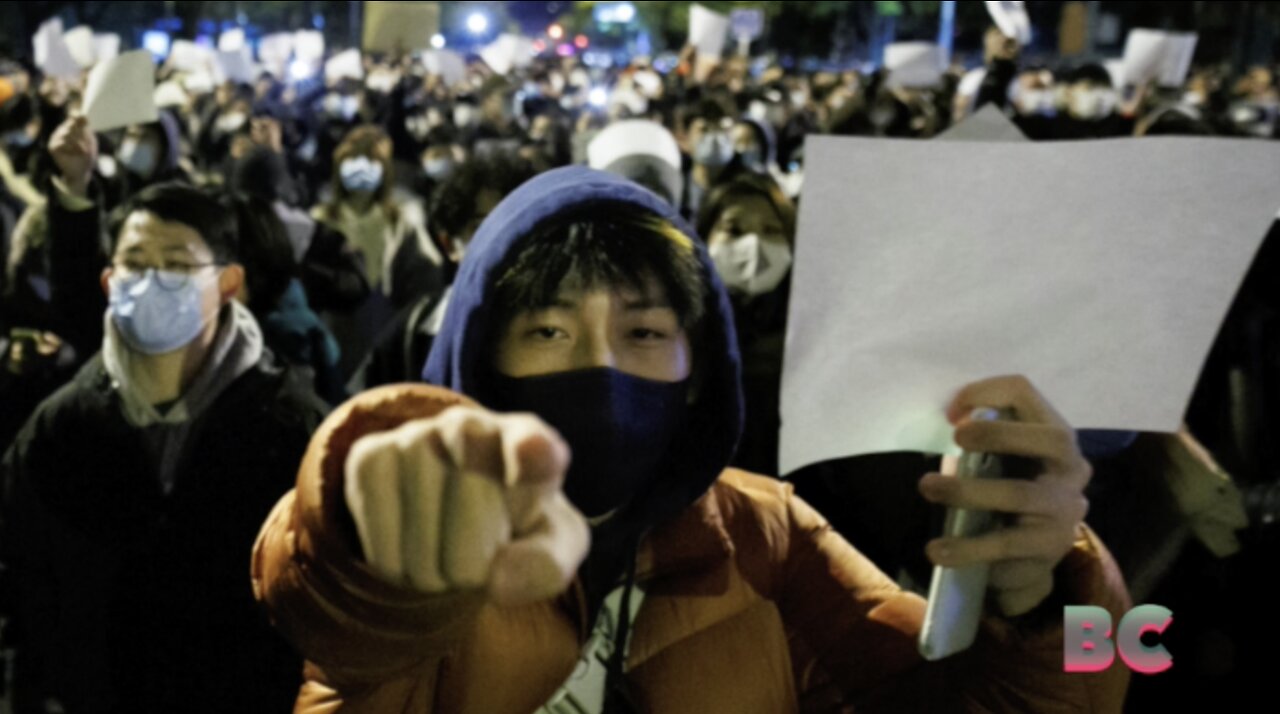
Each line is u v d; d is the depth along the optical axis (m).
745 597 1.43
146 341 2.51
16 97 8.27
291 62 20.47
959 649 1.21
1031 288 1.24
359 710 1.22
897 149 1.22
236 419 2.59
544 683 1.30
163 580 2.53
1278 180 1.21
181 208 2.55
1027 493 1.17
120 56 4.68
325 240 4.78
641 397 1.31
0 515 2.66
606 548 1.37
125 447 2.57
